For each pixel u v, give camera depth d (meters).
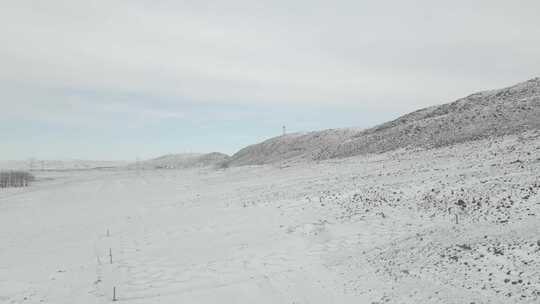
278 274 18.14
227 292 16.67
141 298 16.72
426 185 27.83
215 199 40.94
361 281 16.08
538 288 12.37
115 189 72.38
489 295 12.84
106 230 31.48
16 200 63.69
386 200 26.66
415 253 17.61
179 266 20.58
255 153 117.00
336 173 45.06
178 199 46.16
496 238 16.66
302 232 23.94
